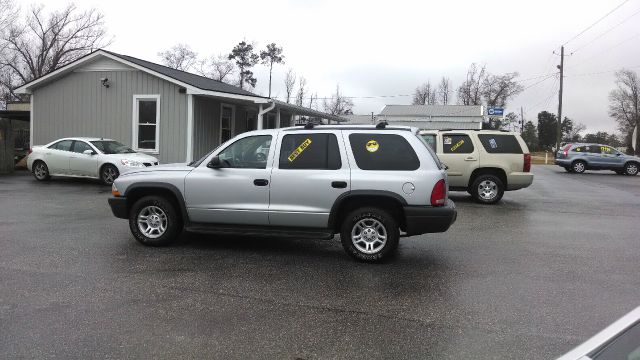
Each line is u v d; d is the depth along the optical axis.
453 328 4.23
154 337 3.97
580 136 99.62
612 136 92.81
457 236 8.20
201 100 17.39
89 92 17.78
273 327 4.22
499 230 8.81
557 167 34.59
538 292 5.23
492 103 70.38
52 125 18.30
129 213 7.21
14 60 41.78
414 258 6.66
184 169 6.94
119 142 16.98
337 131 6.49
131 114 17.34
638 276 5.89
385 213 6.27
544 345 3.89
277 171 6.49
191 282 5.45
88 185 14.83
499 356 3.70
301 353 3.73
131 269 5.91
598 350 1.80
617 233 8.67
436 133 12.54
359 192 6.21
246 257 6.60
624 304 4.86
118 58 17.05
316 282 5.52
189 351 3.73
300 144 6.55
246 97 17.31
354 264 6.31
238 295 5.04
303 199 6.40
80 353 3.67
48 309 4.54
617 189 17.47
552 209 11.66
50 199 11.78
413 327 4.25
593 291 5.28
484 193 12.31
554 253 7.05
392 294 5.13
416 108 48.88
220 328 4.18
